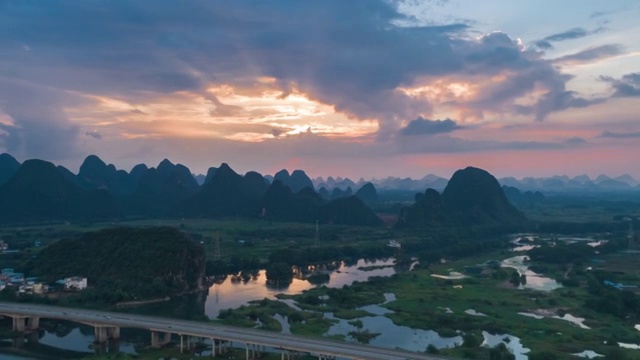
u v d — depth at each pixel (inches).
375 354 4175.7
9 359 4985.2
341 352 4224.9
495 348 4815.5
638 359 4692.4
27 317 5787.4
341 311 6569.9
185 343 5231.3
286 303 7096.5
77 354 5132.9
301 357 4638.3
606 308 6540.4
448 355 4722.0
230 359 4680.1
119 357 4766.2
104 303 6904.5
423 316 6314.0
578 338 5423.2
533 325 5910.4
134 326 5182.1
